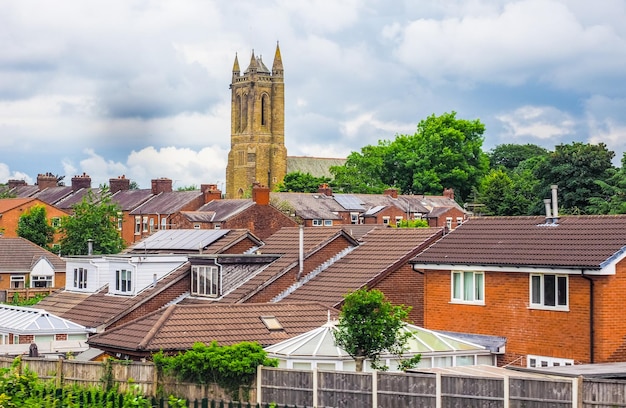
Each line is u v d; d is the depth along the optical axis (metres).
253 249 56.44
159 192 146.88
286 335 40.66
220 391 31.30
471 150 172.62
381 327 34.06
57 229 110.75
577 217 42.09
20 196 168.75
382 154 177.50
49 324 50.28
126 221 144.75
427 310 44.41
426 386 28.00
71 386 33.38
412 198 150.50
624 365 32.84
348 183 174.25
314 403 29.77
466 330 42.47
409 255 48.75
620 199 97.69
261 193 104.88
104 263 58.25
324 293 48.19
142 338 39.00
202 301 51.72
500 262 40.66
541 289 39.53
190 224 119.06
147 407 29.53
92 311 54.25
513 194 120.44
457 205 152.38
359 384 29.14
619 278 37.72
